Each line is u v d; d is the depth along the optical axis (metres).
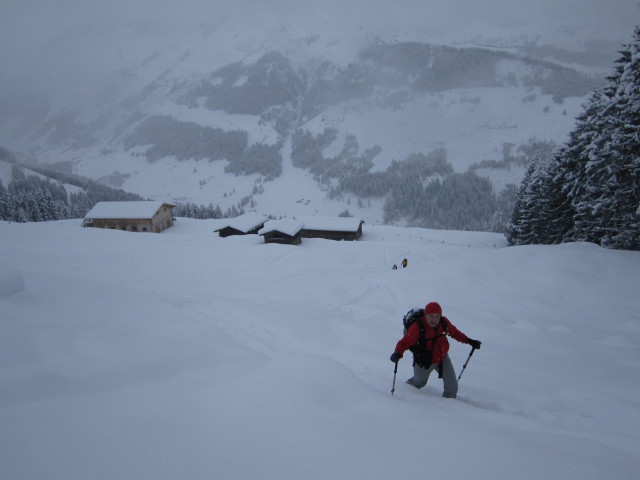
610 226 24.97
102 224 64.69
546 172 39.28
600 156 24.22
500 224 91.69
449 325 5.00
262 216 65.88
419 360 4.98
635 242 23.42
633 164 22.23
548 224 37.34
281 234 48.81
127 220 64.38
